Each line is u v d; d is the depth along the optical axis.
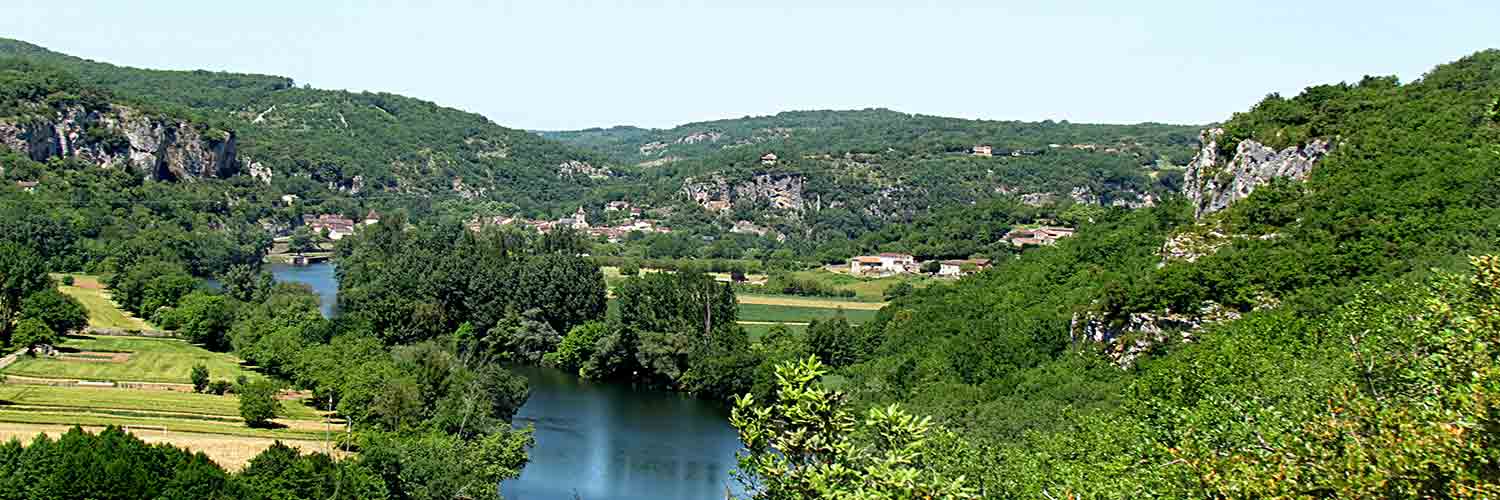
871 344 110.94
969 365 80.38
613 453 85.00
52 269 158.25
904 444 26.98
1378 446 22.66
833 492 25.45
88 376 95.25
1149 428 36.38
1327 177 73.81
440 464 66.69
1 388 86.00
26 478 53.06
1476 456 21.16
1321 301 57.62
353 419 78.19
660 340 118.06
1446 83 85.12
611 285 176.75
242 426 78.19
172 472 54.88
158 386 94.12
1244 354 49.31
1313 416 25.95
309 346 102.00
